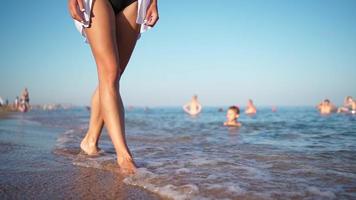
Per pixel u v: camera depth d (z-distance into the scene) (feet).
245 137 19.16
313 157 11.28
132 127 28.91
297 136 19.74
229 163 9.82
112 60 9.18
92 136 11.51
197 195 6.55
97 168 9.21
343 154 11.99
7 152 12.10
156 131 23.94
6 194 6.66
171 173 8.42
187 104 76.64
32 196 6.55
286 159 10.85
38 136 18.61
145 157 11.00
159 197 6.57
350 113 66.18
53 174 8.47
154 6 10.38
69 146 13.58
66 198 6.44
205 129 26.17
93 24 9.17
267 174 8.43
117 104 9.18
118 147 9.05
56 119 44.27
